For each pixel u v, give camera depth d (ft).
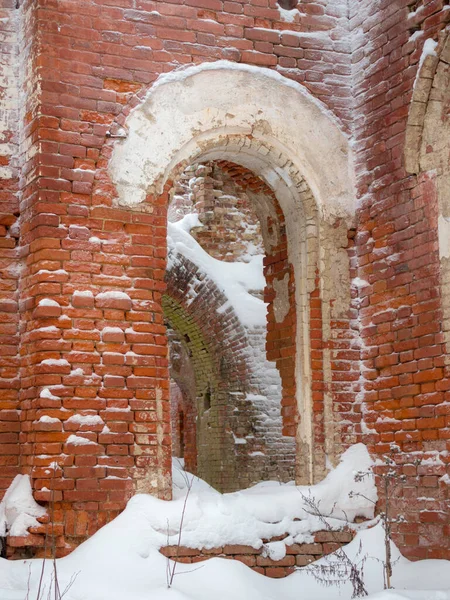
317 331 24.72
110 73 23.09
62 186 22.15
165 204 23.31
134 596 18.51
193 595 19.63
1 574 19.16
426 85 23.25
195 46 24.26
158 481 22.00
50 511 20.77
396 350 23.52
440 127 22.94
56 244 21.88
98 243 22.31
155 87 23.49
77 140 22.48
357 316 25.08
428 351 22.35
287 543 22.38
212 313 42.39
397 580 21.21
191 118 23.81
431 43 23.13
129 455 21.76
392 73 24.44
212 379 44.04
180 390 52.75
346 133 25.77
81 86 22.72
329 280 24.95
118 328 22.20
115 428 21.70
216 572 20.48
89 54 22.94
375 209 24.71
